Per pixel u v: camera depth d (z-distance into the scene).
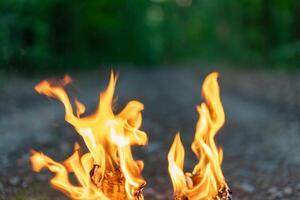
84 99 18.17
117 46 49.78
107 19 44.53
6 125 12.30
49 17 31.86
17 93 18.48
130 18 51.47
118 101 18.14
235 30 45.00
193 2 68.31
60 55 34.22
